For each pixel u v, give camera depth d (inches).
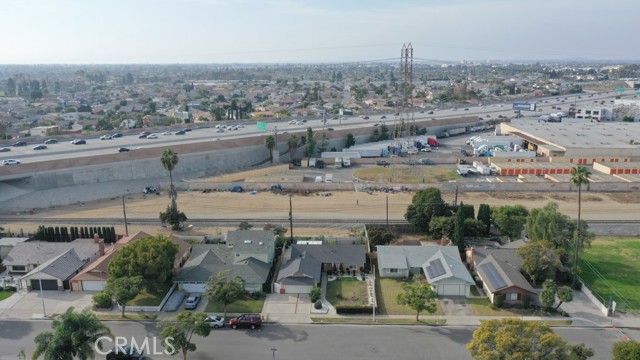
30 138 6697.8
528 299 2608.3
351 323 2464.3
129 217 4266.7
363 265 3051.2
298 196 4877.0
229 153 6309.1
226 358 2145.7
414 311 2586.1
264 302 2689.5
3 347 2244.1
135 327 2415.1
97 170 5280.5
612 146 6166.3
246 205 4598.9
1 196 4694.9
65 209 4611.2
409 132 7204.7
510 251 3083.2
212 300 2482.8
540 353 1734.7
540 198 4726.9
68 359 1875.0
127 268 2623.0
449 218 3518.7
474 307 2623.0
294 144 6525.6
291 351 2202.3
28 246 3225.9
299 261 2952.8
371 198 4758.9
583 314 2541.8
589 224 3954.2
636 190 4948.3
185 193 5078.7
